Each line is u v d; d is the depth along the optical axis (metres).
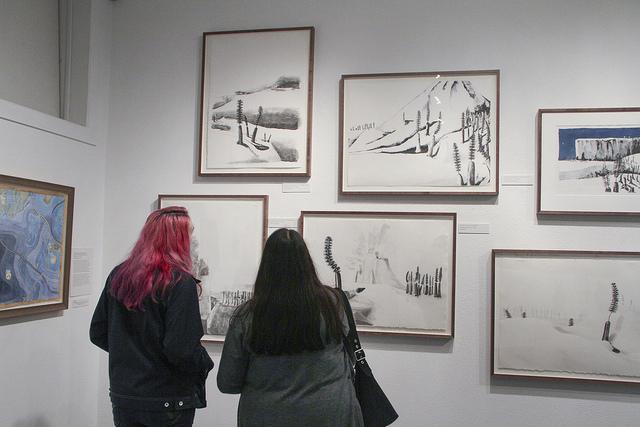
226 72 2.97
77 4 3.00
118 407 1.86
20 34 2.72
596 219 2.62
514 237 2.67
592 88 2.67
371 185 2.78
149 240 1.92
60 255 2.63
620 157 2.59
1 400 2.28
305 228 2.82
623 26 2.67
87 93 2.94
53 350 2.62
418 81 2.78
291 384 1.57
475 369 2.66
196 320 1.85
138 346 1.85
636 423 2.52
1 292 2.23
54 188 2.58
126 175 3.06
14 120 2.34
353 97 2.83
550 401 2.59
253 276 2.86
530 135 2.70
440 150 2.73
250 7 3.02
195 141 3.01
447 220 2.72
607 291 2.56
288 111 2.89
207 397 2.88
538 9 2.74
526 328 2.61
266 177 2.90
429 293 2.70
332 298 1.66
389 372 2.73
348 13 2.91
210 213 2.93
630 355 2.51
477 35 2.78
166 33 3.10
